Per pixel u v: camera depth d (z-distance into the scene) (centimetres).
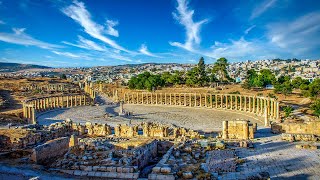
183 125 8944
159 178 3216
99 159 3706
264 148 4819
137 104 15800
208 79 18838
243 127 5722
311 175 3441
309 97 11281
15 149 4791
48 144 4175
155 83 17888
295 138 5409
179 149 4400
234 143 5112
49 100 14575
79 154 3956
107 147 4234
